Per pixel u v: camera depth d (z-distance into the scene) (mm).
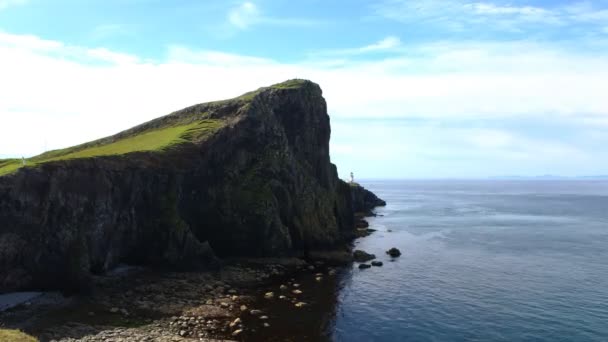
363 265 79688
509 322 53344
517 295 63844
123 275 65125
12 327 44500
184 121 106875
